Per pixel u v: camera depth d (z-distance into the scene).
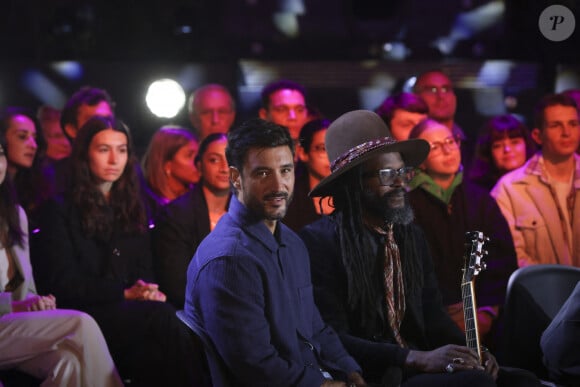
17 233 11.45
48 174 14.79
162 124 18.12
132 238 12.45
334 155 9.90
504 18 20.17
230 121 16.80
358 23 20.59
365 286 9.57
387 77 19.39
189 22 19.55
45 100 18.38
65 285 11.56
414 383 8.80
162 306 11.39
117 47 19.41
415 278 9.85
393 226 9.92
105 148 12.18
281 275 8.70
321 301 9.65
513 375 9.09
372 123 9.84
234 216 8.70
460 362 8.70
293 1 20.08
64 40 19.08
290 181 8.67
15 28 18.91
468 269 9.64
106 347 10.14
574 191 15.20
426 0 20.61
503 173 15.68
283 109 16.06
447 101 16.72
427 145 9.88
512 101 19.12
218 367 8.41
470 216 13.87
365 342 9.32
